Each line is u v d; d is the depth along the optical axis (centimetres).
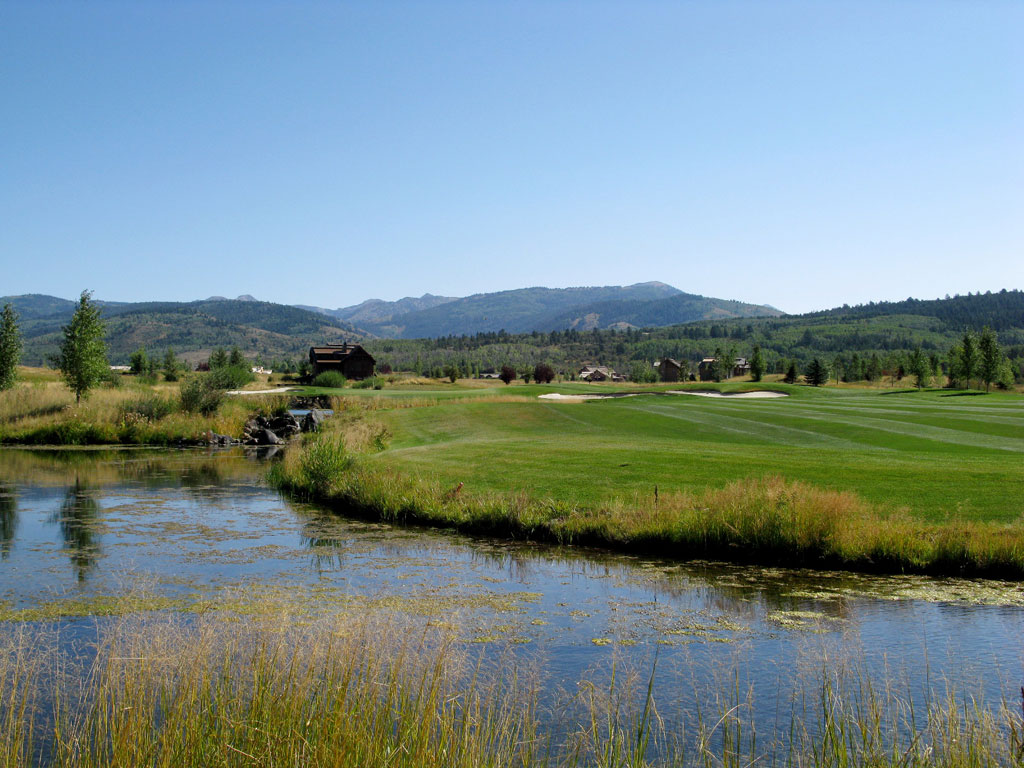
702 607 1057
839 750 569
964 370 7400
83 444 3528
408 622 948
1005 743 570
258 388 7369
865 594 1118
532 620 986
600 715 666
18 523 1669
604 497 1644
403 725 545
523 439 2806
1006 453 2195
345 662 595
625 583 1186
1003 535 1247
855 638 910
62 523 1673
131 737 520
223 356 9019
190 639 680
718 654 855
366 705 542
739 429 3070
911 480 1655
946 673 782
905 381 10788
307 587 1149
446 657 646
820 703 704
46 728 612
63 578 1195
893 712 670
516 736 575
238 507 1909
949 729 564
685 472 1861
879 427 2961
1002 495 1497
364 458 2423
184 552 1402
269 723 528
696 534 1384
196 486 2267
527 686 710
